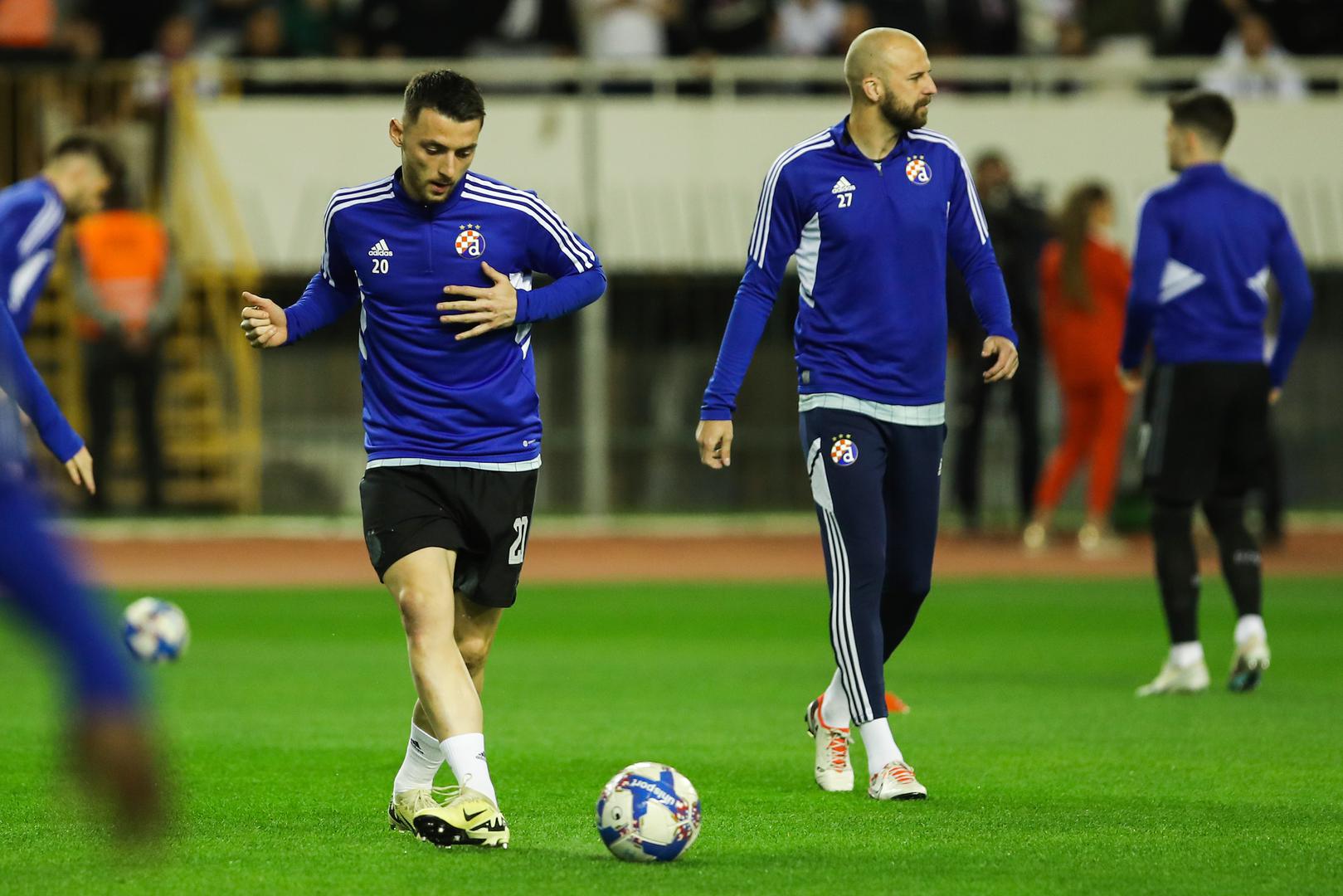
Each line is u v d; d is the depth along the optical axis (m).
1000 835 19.25
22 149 68.12
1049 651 38.56
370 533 19.14
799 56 75.88
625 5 74.81
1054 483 59.75
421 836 18.31
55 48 69.69
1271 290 59.00
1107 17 77.88
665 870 17.34
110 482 68.38
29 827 19.48
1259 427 31.83
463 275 19.08
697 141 71.31
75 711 9.68
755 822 20.05
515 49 75.31
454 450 19.00
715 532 70.31
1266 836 19.14
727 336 22.72
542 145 70.31
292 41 74.38
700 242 71.25
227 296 70.44
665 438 74.31
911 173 22.25
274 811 20.70
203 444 70.38
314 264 70.44
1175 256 31.70
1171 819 20.22
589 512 69.88
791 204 22.28
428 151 18.44
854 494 22.09
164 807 9.63
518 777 23.33
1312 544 63.38
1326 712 29.42
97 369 66.31
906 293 22.17
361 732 27.44
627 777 17.81
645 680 34.09
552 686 33.25
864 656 21.91
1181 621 31.84
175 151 69.56
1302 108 71.38
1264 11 77.00
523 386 19.44
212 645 40.12
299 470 72.94
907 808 21.00
